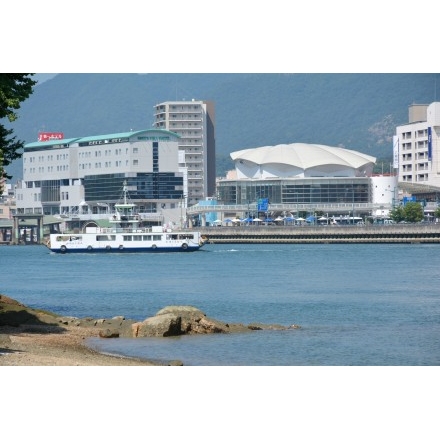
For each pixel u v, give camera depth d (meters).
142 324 90.75
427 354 83.12
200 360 78.81
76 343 85.00
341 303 129.12
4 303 100.94
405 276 182.88
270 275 190.50
